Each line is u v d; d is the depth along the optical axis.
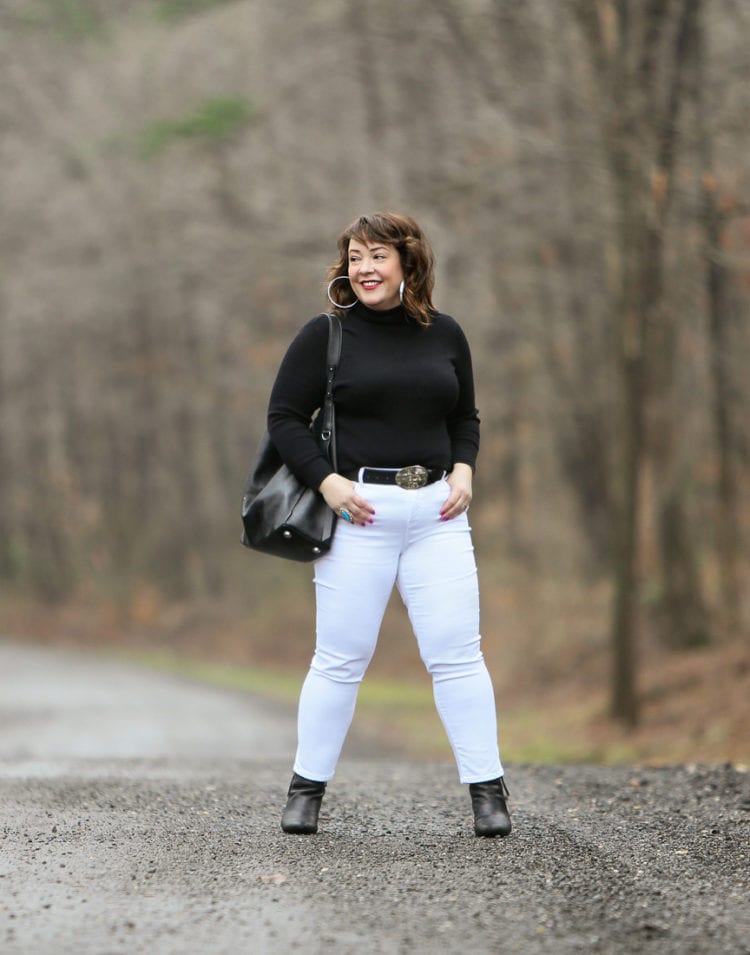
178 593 80.00
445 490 8.47
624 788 11.41
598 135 26.42
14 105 53.62
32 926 6.58
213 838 8.67
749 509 34.66
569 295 35.22
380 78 35.84
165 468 81.94
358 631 8.54
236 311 53.59
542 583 45.03
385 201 35.59
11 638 80.94
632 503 26.98
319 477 8.23
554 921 6.73
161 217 46.59
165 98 43.00
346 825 9.19
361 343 8.34
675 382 33.78
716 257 26.19
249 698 39.72
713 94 25.53
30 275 56.62
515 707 35.03
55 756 21.25
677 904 7.11
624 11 24.97
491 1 27.75
